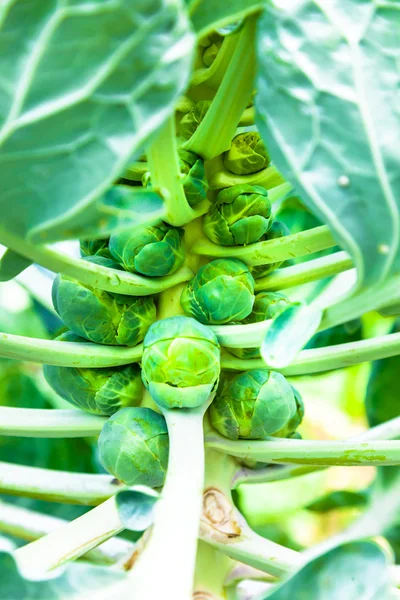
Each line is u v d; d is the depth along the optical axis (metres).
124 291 0.41
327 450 0.42
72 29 0.27
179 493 0.36
